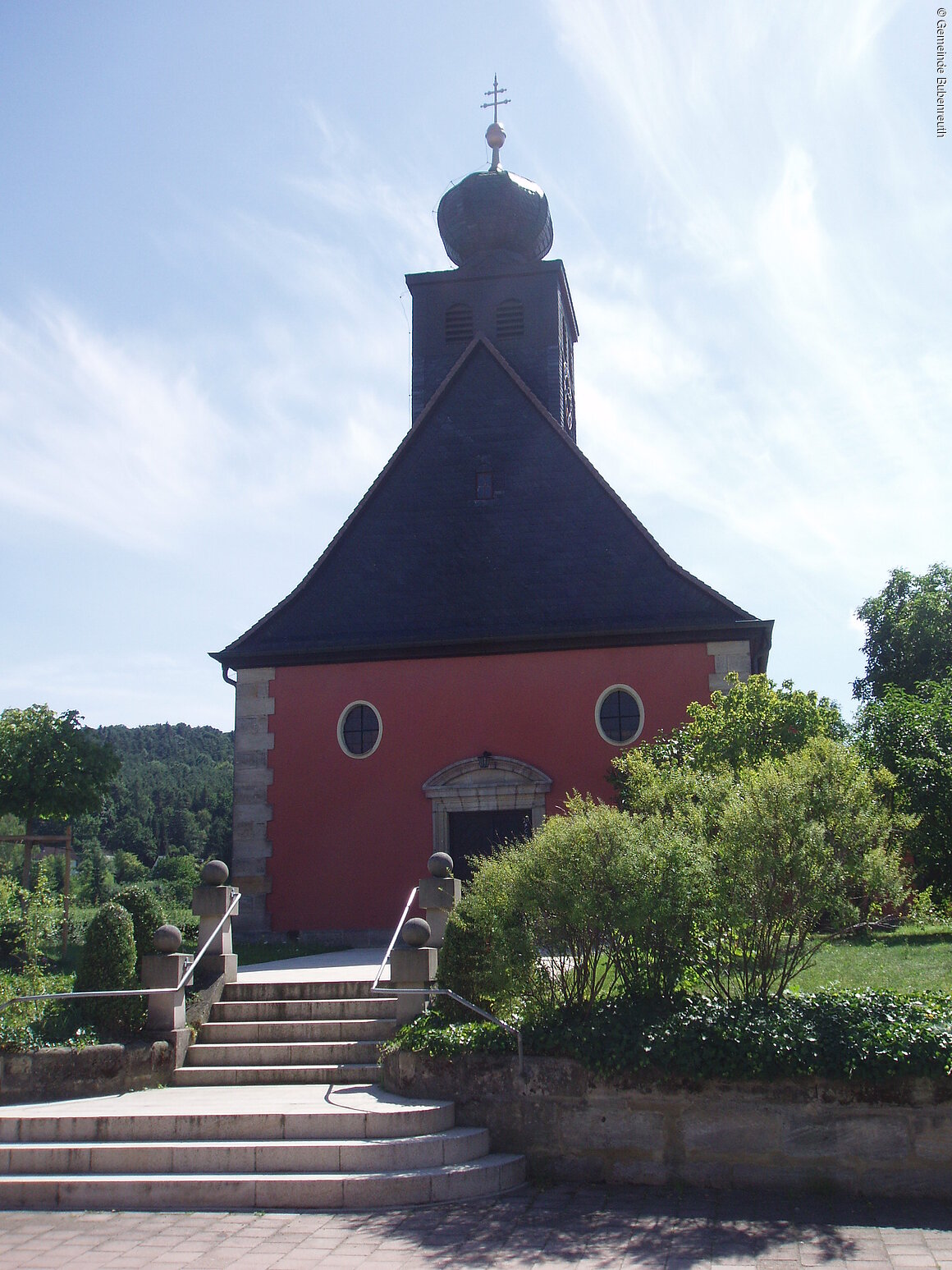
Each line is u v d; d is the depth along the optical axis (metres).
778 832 8.23
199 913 11.26
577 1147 8.12
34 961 13.17
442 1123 8.25
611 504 19.73
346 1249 6.59
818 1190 7.58
